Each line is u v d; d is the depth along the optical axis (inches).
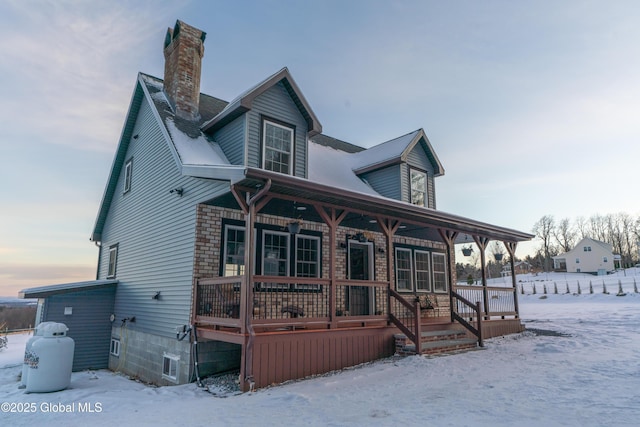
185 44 423.2
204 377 293.1
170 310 338.0
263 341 253.1
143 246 414.3
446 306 522.0
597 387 216.4
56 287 431.5
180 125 387.5
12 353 613.6
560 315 698.2
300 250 382.0
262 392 233.9
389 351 337.1
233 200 309.6
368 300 438.9
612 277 1759.4
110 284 464.4
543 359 312.0
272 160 369.7
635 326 506.6
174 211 358.3
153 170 413.1
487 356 328.5
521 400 194.4
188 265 320.5
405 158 487.5
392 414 178.4
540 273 2421.3
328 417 178.2
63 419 207.0
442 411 179.6
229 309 280.1
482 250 473.1
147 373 360.2
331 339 294.0
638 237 2704.2
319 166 477.1
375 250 453.4
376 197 309.4
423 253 515.8
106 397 255.1
